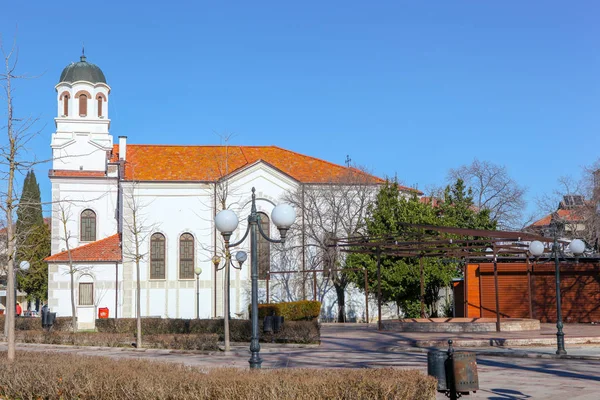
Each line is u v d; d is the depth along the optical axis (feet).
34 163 65.46
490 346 94.43
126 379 44.73
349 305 169.99
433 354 39.99
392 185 160.97
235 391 38.83
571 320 142.72
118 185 177.58
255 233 49.19
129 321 127.95
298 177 177.17
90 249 167.94
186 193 168.96
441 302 173.99
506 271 147.23
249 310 148.87
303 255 167.84
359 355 86.74
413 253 129.39
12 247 64.23
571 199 206.49
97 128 184.96
